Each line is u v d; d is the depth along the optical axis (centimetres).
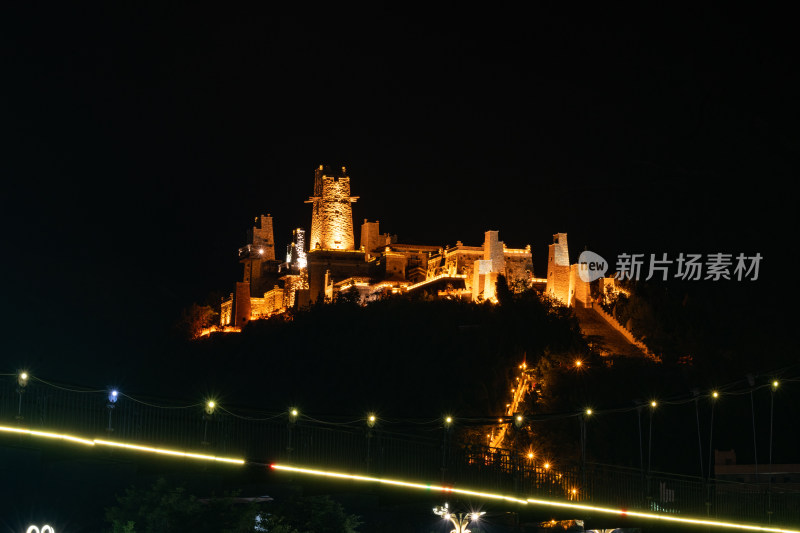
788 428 11806
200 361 17350
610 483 4900
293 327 15862
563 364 13088
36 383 3944
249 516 5591
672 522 5056
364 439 4394
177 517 5469
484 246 17488
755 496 5256
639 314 15975
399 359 13775
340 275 19450
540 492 4675
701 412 11838
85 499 6619
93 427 3888
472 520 7475
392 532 7575
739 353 14062
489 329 13800
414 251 19450
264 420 4175
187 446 4012
